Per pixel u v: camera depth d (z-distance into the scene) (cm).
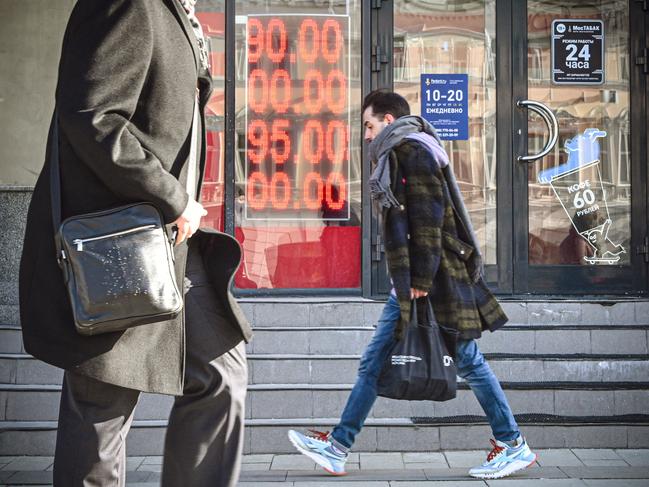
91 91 223
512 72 615
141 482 428
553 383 510
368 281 599
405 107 450
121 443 249
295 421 489
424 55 615
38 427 477
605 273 614
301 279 608
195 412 262
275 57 611
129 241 228
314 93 612
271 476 438
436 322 423
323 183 611
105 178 226
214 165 607
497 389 436
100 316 225
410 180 419
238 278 605
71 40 233
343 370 525
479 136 615
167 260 231
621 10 617
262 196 608
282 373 523
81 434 240
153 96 238
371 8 612
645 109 614
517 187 614
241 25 611
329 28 613
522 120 615
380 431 480
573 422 485
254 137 610
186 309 261
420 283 412
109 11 229
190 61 247
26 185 582
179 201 233
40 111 588
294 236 609
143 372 239
